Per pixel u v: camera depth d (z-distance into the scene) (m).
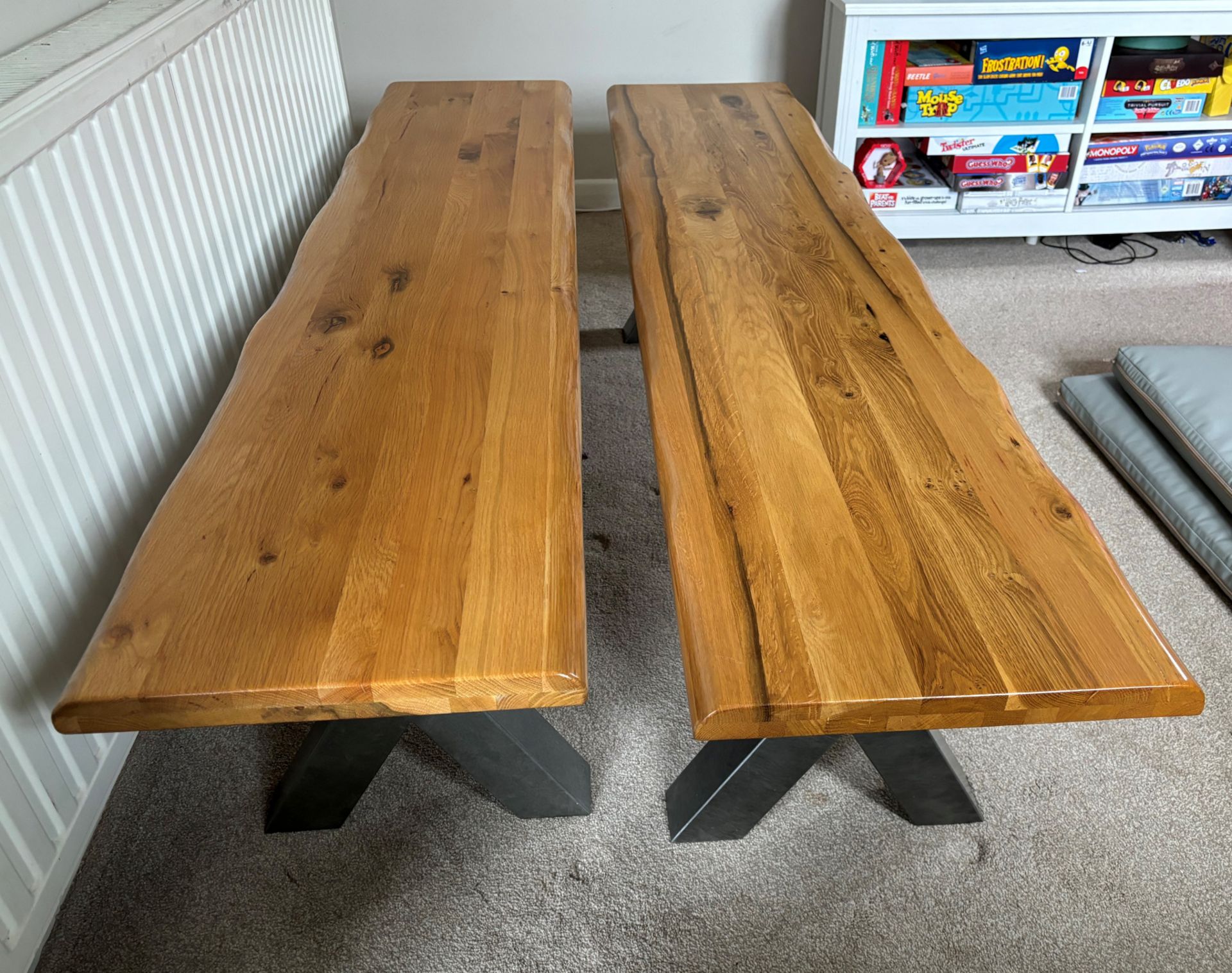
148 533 1.08
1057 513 1.14
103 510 1.34
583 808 1.42
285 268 2.20
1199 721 1.56
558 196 1.87
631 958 1.26
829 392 1.35
